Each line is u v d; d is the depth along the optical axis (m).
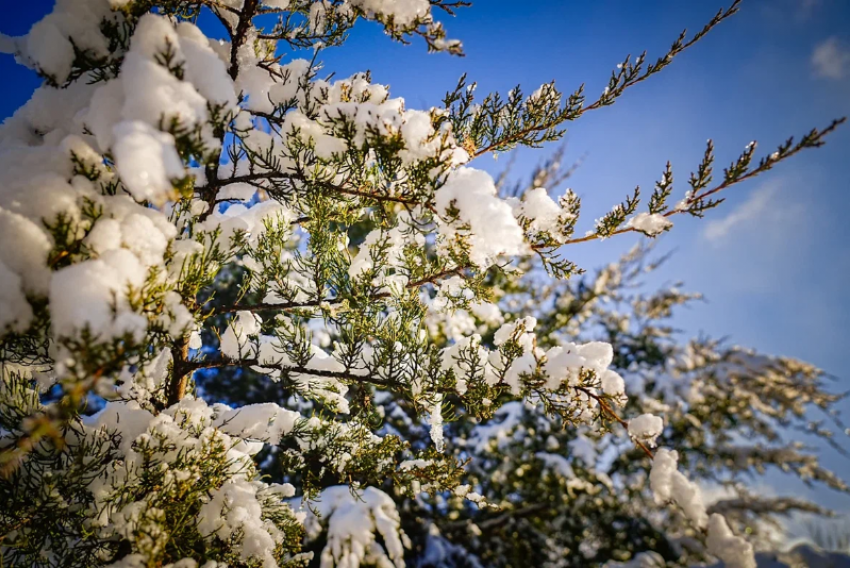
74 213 1.35
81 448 1.71
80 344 0.97
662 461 2.06
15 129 1.78
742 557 2.15
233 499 2.22
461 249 1.83
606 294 8.51
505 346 2.03
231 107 1.47
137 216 1.35
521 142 2.31
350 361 2.35
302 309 2.47
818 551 10.74
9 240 1.20
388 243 2.21
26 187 1.33
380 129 1.63
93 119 1.40
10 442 1.64
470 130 2.29
